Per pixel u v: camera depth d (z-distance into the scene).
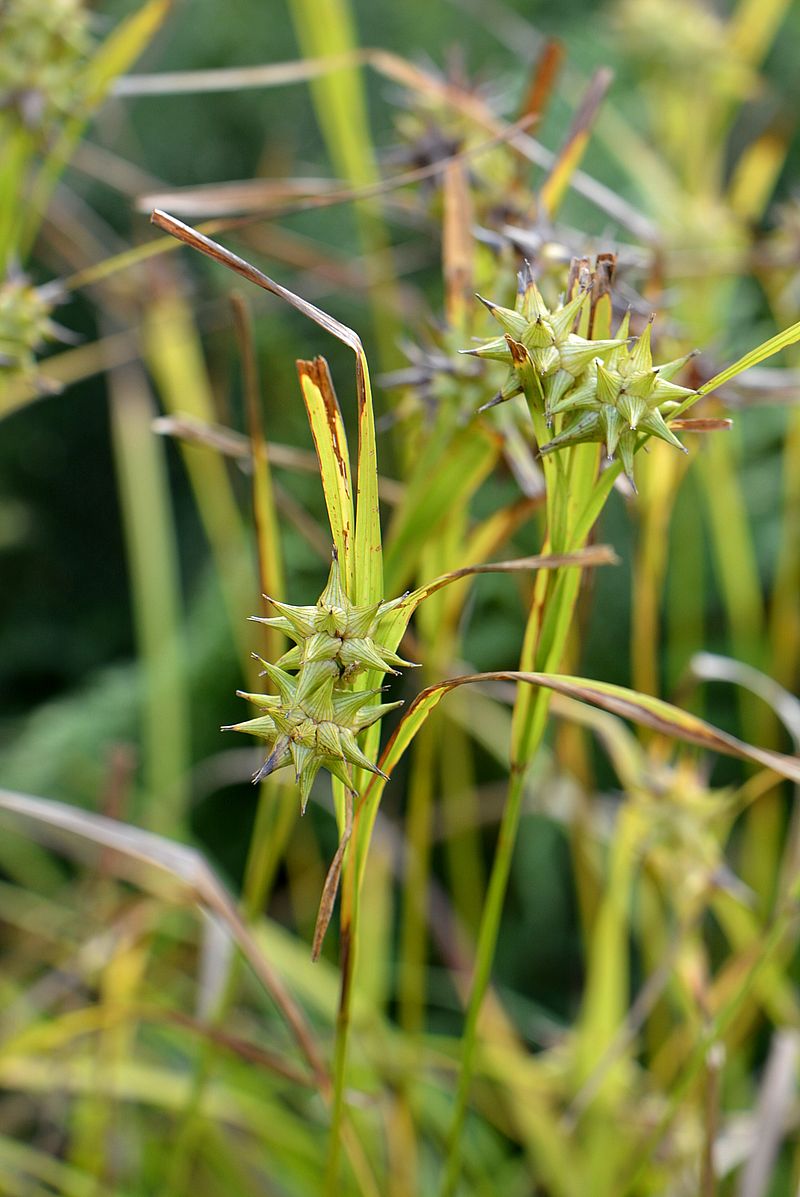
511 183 0.75
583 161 1.66
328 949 1.34
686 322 0.96
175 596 2.17
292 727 0.53
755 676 0.84
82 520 2.45
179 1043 1.03
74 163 1.05
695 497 1.16
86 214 1.36
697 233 1.03
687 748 0.77
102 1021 0.74
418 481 0.66
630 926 1.33
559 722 0.88
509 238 0.64
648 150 1.37
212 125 2.24
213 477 1.19
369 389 0.54
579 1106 0.78
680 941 0.74
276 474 1.63
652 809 0.73
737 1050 1.04
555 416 0.56
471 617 1.56
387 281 1.00
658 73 1.22
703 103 1.22
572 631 0.76
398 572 0.66
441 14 2.11
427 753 0.81
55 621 2.40
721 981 0.81
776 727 1.05
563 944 1.59
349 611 0.53
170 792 1.22
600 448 0.57
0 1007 1.05
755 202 1.15
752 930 0.87
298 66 0.81
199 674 1.69
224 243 1.28
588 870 0.97
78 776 1.72
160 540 1.21
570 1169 0.91
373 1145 0.95
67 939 1.05
